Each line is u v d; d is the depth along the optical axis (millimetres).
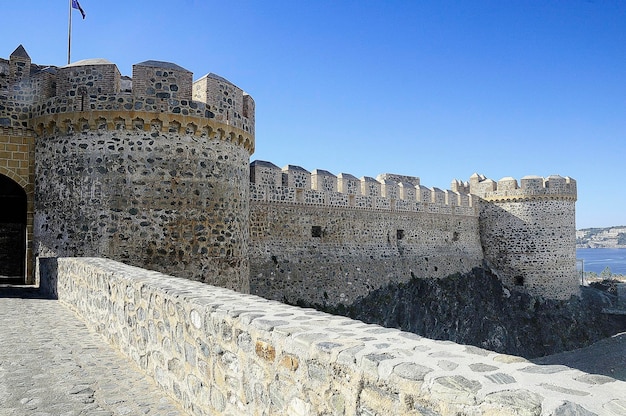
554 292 36656
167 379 5855
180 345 5582
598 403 2488
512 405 2451
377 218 28656
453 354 3332
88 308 9547
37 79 14266
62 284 12016
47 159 13867
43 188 13930
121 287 7602
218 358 4785
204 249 13766
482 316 33938
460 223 36281
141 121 13156
